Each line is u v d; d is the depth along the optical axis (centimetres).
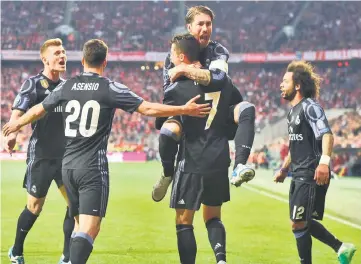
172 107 834
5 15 8131
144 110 845
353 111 6272
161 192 989
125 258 1156
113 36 8150
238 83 7612
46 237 1403
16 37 7888
